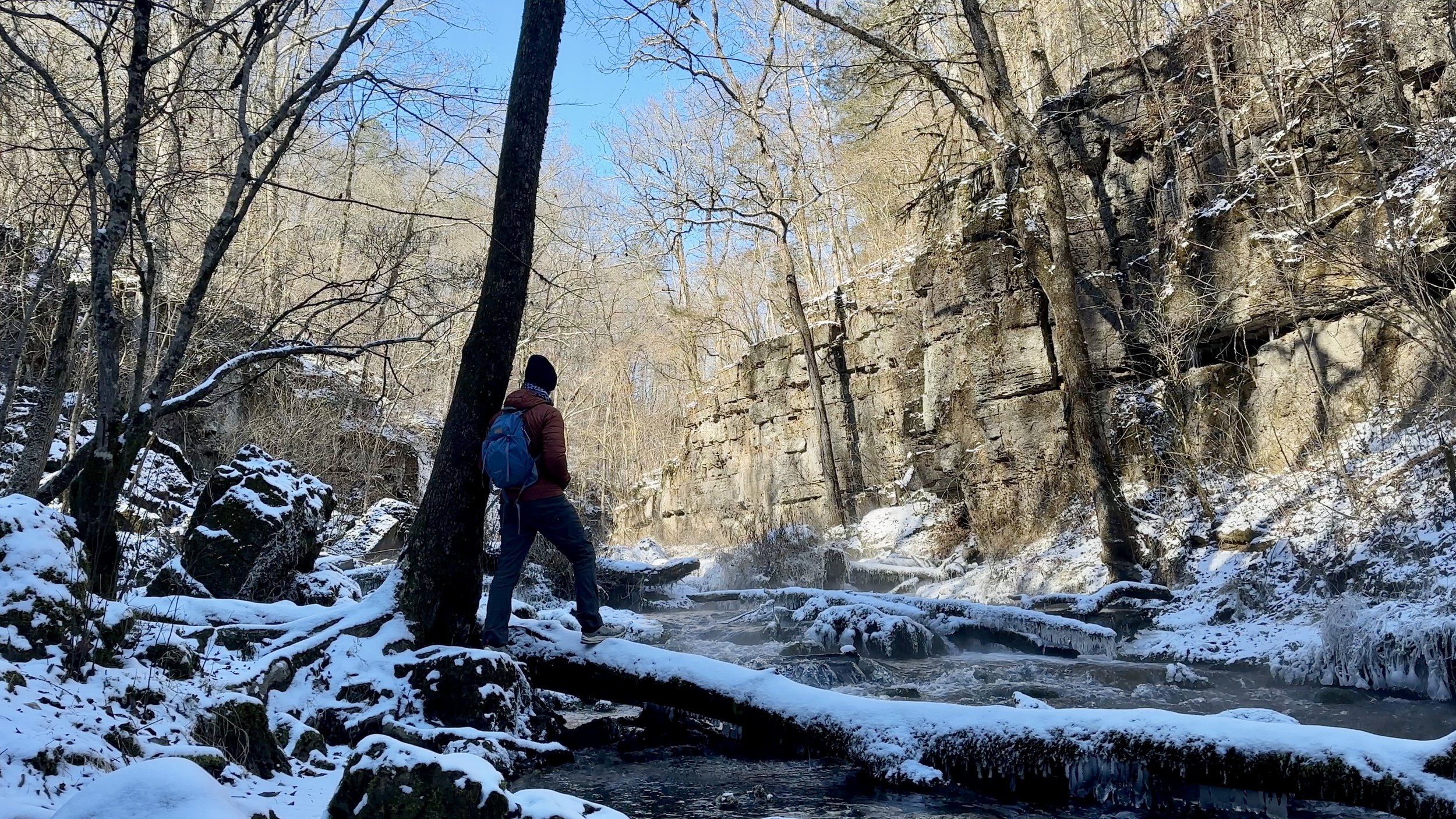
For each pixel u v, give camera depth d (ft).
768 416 91.45
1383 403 41.22
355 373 75.00
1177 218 52.01
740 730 18.94
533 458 19.19
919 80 68.08
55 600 13.05
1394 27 43.45
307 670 17.61
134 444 19.81
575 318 96.32
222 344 46.80
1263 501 41.55
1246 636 30.48
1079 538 49.42
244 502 25.26
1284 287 43.68
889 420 78.59
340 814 9.82
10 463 37.65
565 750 17.11
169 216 31.01
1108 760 13.56
